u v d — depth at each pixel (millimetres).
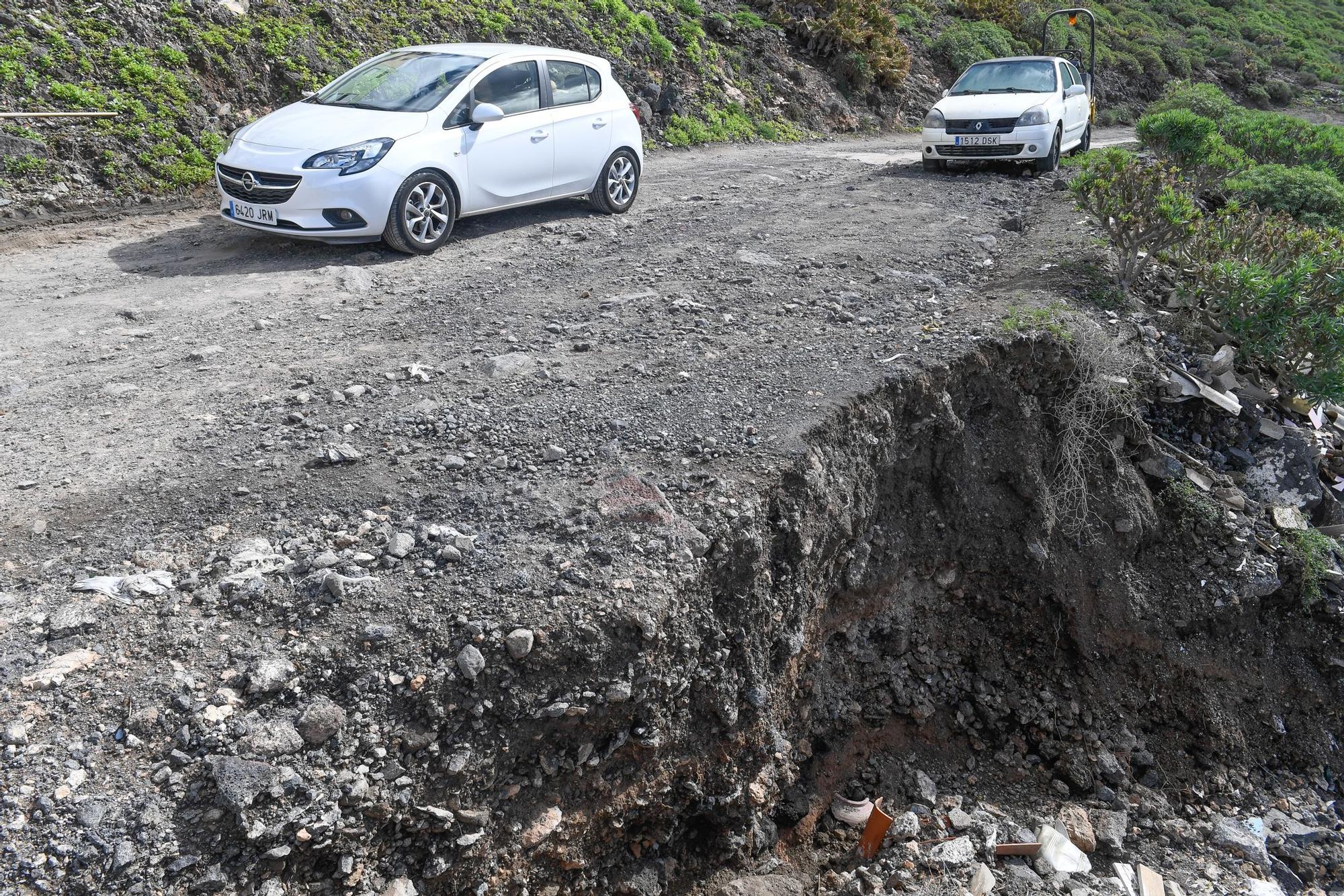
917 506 5551
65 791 2725
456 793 3174
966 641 5727
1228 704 5816
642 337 5980
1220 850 5031
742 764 4102
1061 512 5797
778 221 9438
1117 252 7738
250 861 2758
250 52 11289
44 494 4051
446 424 4730
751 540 4059
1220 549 5973
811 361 5570
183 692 3037
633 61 16531
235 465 4320
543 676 3371
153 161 9703
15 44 9641
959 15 29047
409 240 7918
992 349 5793
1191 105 17438
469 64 8586
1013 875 4613
